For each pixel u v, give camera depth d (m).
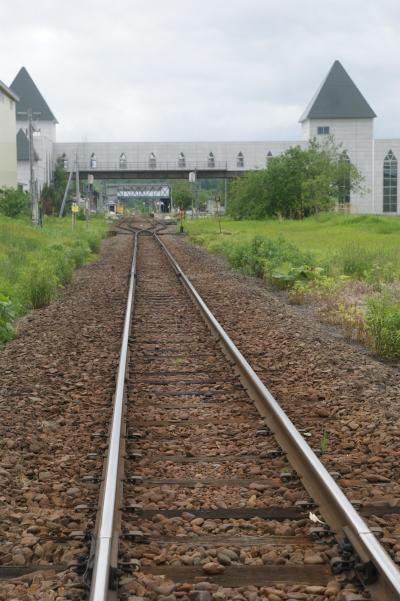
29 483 6.33
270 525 5.29
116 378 10.02
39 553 4.91
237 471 6.57
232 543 5.00
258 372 10.72
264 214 89.25
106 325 15.46
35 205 56.72
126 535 4.98
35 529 5.28
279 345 12.86
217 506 5.71
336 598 4.16
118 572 4.41
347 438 7.59
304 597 4.23
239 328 14.86
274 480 6.23
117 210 157.38
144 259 35.47
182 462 6.82
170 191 161.62
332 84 127.25
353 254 26.42
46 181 115.69
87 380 10.27
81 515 5.53
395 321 12.69
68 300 20.08
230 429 7.82
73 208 56.44
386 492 6.02
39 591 4.34
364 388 9.66
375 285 20.48
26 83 142.25
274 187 87.69
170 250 42.22
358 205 124.88
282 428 7.34
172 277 26.12
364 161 126.44
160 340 13.36
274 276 22.69
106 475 5.79
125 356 10.81
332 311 16.59
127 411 8.47
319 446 7.29
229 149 120.31
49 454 7.17
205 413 8.47
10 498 5.95
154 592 4.30
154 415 8.38
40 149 114.12
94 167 121.62
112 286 23.47
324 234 50.56
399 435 7.62
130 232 69.88
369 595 4.13
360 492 5.99
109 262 34.22
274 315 16.62
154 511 5.59
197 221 89.75
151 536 5.12
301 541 5.01
